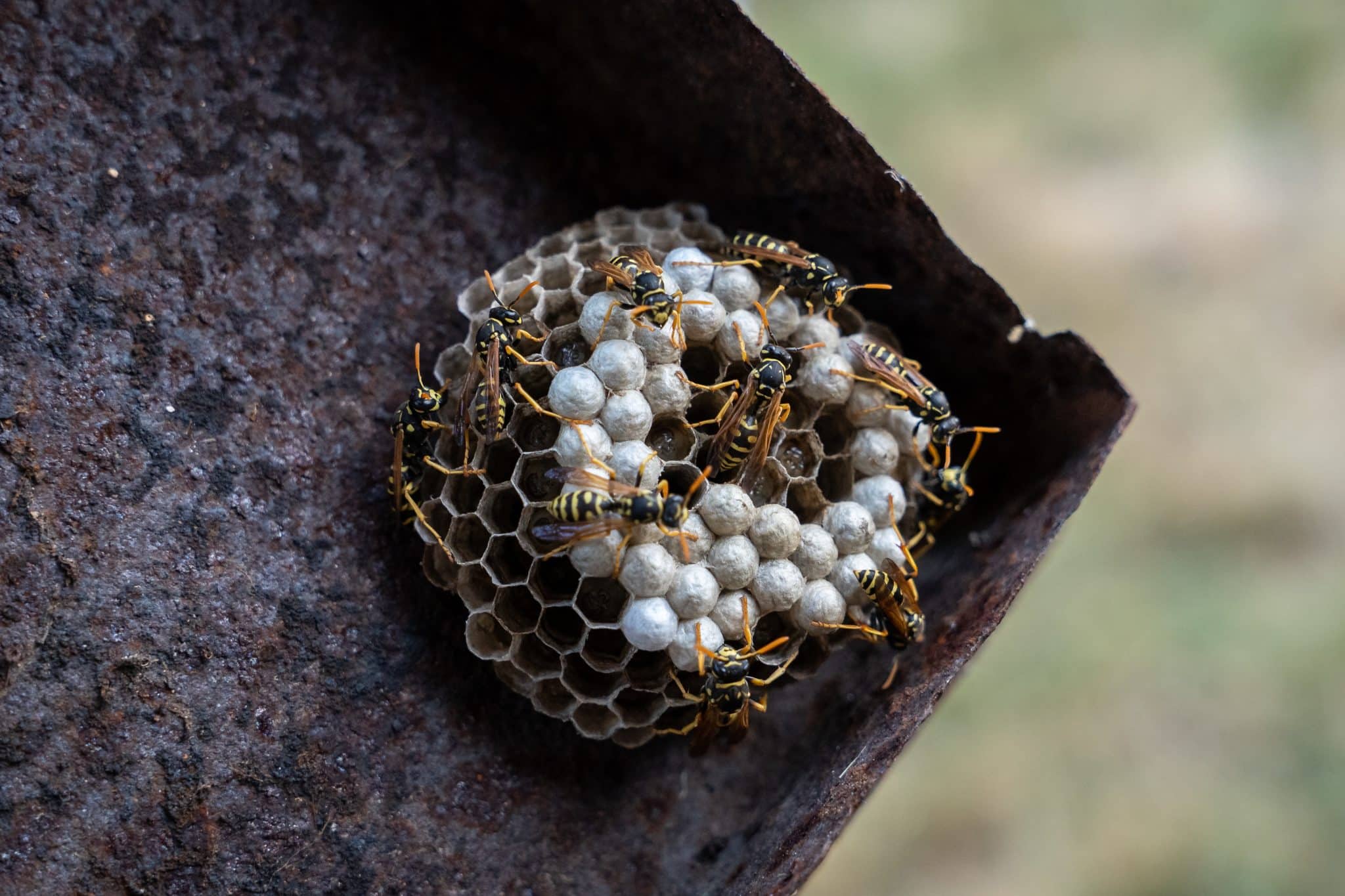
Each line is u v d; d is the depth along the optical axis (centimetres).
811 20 66
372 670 28
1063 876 46
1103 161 65
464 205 30
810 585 29
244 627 28
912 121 64
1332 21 66
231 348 28
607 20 29
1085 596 53
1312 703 49
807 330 30
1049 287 61
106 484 28
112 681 27
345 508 29
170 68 28
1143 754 49
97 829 27
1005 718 50
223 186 29
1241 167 63
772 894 28
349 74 29
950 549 31
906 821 48
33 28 28
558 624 29
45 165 28
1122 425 30
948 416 30
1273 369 58
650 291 29
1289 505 55
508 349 29
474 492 29
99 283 28
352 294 29
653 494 28
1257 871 45
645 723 29
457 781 29
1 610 27
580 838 29
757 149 30
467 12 30
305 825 28
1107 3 68
